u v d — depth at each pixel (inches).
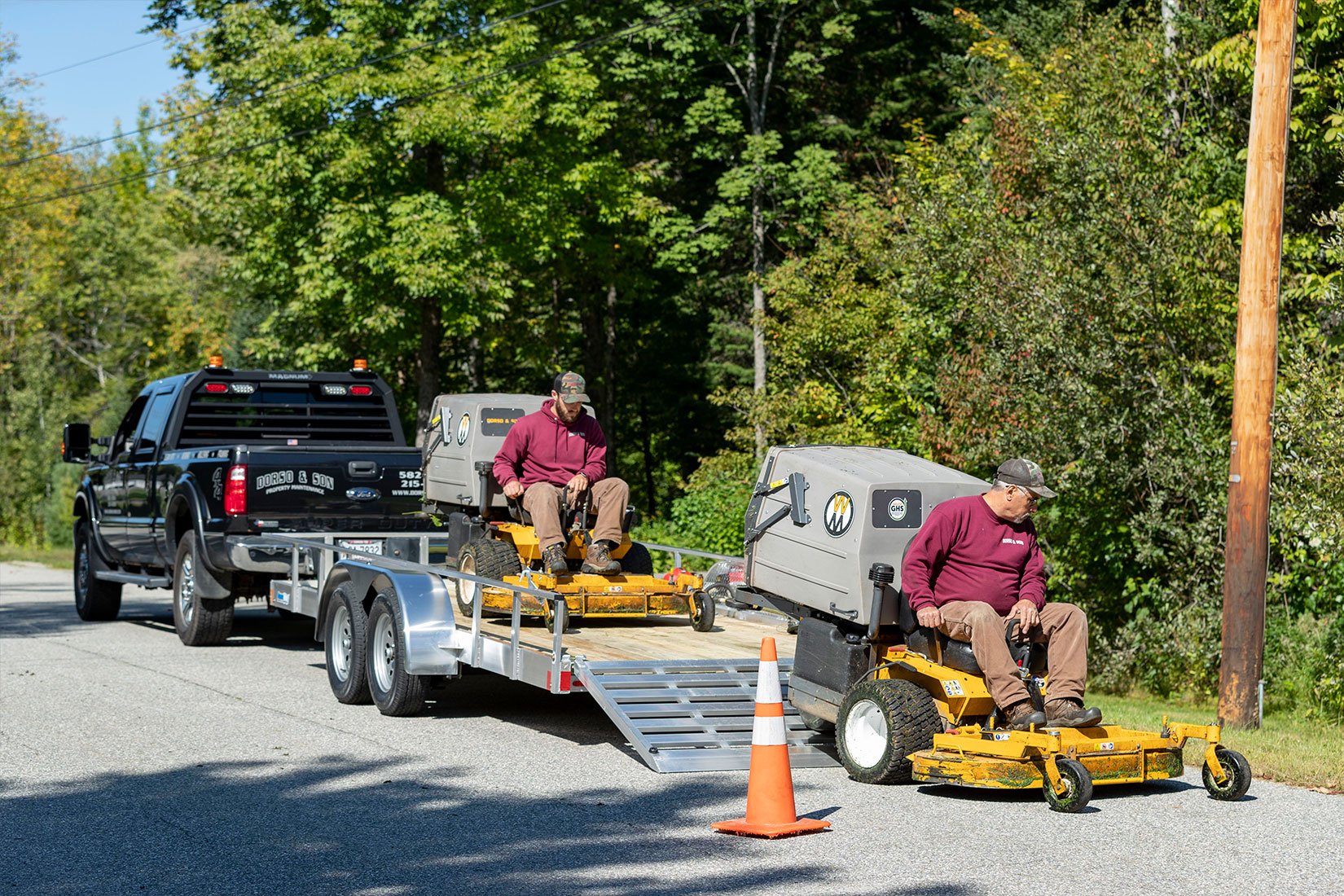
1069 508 556.1
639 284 1256.8
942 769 300.2
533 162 1050.1
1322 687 484.7
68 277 2250.2
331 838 269.6
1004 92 788.0
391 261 973.8
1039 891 232.4
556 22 1176.8
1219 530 521.3
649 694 348.2
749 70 1252.5
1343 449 445.4
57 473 1565.0
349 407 606.2
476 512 481.1
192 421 581.0
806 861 251.9
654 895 230.2
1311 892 234.2
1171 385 545.0
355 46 997.8
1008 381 573.6
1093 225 542.0
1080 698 310.8
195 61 1257.4
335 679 438.0
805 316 847.7
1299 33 582.9
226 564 523.2
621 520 422.0
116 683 466.0
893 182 880.9
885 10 1304.1
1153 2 705.6
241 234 1234.6
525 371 1568.7
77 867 249.4
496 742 371.2
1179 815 293.1
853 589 333.7
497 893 232.4
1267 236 438.0
